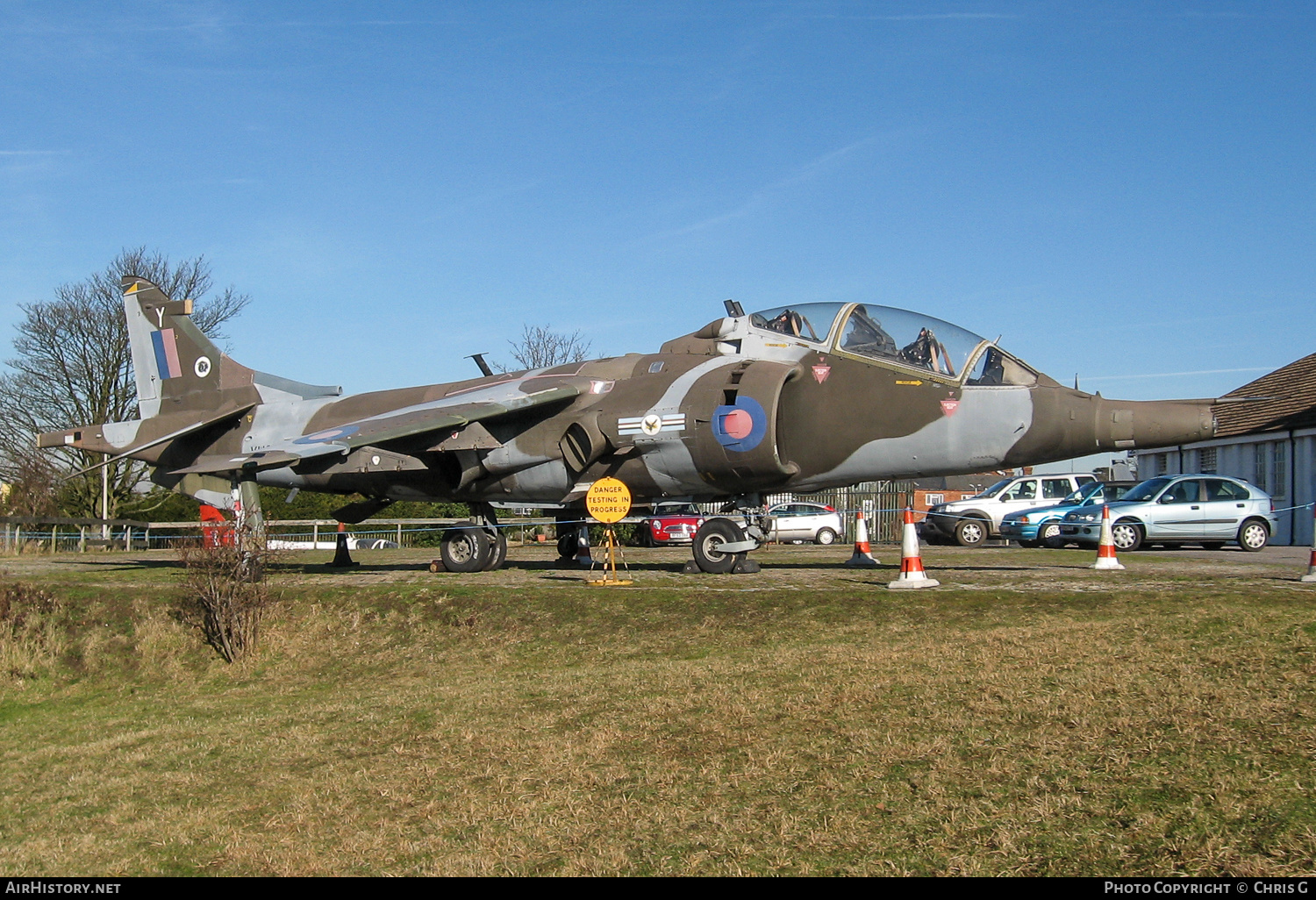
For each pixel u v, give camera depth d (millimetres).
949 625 11367
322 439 17266
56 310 40344
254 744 8555
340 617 14336
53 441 23688
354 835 5910
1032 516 27172
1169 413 14359
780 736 6871
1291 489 30625
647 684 8961
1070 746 6090
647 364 17547
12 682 13773
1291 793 5070
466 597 14188
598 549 27031
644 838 5402
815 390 15992
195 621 14484
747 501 17141
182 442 22438
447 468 18703
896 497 33656
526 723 8031
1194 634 9055
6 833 6668
